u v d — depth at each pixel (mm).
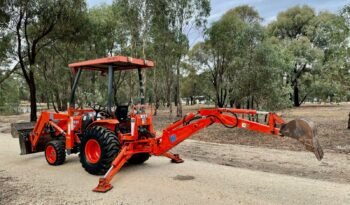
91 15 16797
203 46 22578
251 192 4422
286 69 13891
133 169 5852
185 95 46625
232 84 12820
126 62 5504
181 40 17812
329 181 4957
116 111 5812
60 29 15273
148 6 16875
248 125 4688
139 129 5582
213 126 13227
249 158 6793
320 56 29219
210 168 5883
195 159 6801
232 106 15820
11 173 5672
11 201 4145
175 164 6258
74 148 6203
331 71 12055
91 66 6000
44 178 5309
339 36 10586
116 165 4961
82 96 16328
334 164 6090
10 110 25281
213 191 4480
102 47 18516
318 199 4121
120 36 19109
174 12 17281
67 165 6297
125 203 4031
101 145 5340
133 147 5426
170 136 5402
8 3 13406
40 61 18766
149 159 6766
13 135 7219
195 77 27266
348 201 4043
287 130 4191
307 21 33031
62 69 19562
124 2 16734
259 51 11797
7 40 14914
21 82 24031
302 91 33562
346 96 12539
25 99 30609
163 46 18391
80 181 5102
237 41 14797
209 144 8867
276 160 6535
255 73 11570
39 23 14750
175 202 4047
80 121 6242
